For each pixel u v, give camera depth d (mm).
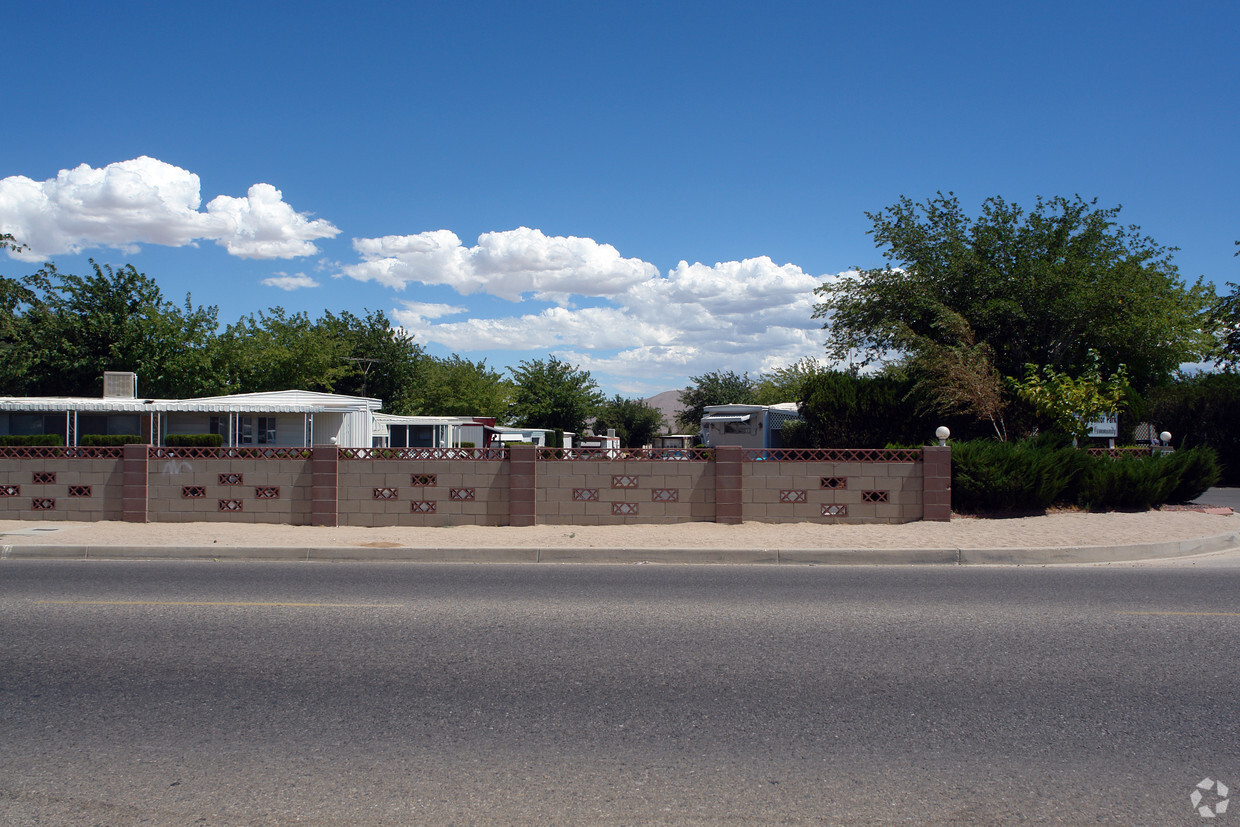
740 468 13492
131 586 9102
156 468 13844
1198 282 30250
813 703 5184
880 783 4066
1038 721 4871
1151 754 4410
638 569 10477
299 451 13633
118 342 38875
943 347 19734
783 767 4250
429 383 55344
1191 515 14414
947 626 7141
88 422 28062
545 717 4949
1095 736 4648
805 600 8305
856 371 25672
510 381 61281
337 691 5422
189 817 3734
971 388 17875
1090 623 7246
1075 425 17109
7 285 37938
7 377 37125
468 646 6492
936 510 13516
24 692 5418
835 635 6832
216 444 26828
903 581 9500
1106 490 14898
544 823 3676
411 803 3863
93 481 13906
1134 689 5438
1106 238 23094
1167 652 6305
